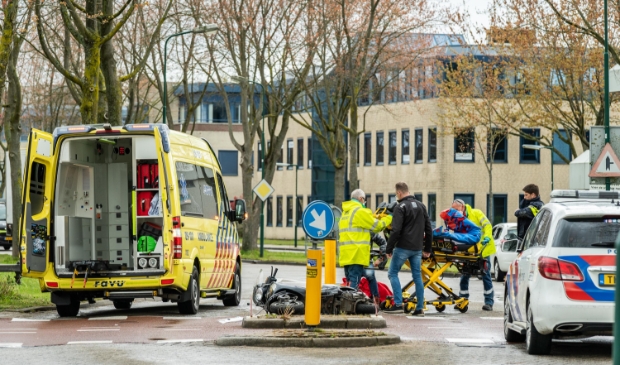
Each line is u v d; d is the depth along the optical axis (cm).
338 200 7894
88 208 3297
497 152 12238
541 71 7238
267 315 2744
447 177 12156
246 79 7575
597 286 2066
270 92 8181
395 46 7962
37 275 3142
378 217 3372
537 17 6981
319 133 7962
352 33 7438
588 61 6969
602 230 2105
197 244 3322
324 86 7900
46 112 9550
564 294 2075
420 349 2281
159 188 3145
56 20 6481
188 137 3394
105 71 4741
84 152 3253
